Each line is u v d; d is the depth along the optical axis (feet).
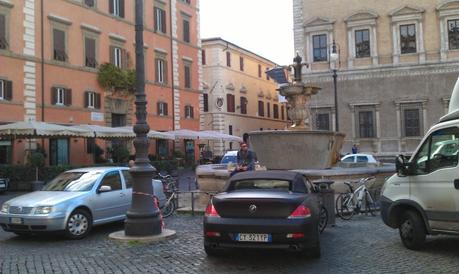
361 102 147.95
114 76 119.55
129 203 43.19
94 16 118.52
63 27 109.40
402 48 146.20
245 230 27.32
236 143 199.93
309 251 29.12
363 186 49.06
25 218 36.88
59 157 106.22
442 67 141.69
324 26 152.76
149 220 36.63
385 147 145.79
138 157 37.17
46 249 34.35
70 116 109.40
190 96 156.15
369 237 36.50
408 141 143.84
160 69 143.13
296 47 155.84
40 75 102.99
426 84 143.02
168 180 57.52
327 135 57.36
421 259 29.01
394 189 32.63
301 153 57.16
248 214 27.63
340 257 29.96
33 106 100.83
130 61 130.21
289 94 63.93
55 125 88.99
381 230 39.52
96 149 114.42
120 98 124.36
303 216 27.50
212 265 28.48
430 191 30.30
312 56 154.20
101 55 120.26
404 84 144.97
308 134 56.70
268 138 57.62
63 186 40.93
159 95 141.08
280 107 250.98
